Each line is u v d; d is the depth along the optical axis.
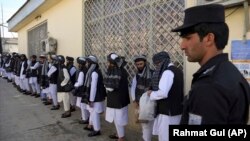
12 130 6.01
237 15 3.36
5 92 11.88
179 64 4.41
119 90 4.68
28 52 16.25
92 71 5.48
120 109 4.72
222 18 1.34
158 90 3.55
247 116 1.30
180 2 4.34
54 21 10.45
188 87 4.19
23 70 11.02
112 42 6.34
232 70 1.30
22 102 9.41
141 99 3.89
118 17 6.07
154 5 4.94
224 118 1.18
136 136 5.28
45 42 10.44
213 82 1.23
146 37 5.18
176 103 3.55
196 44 1.36
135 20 5.48
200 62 1.41
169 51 4.62
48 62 9.02
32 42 15.23
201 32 1.33
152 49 5.00
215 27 1.31
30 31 15.65
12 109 8.25
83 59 6.19
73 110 7.75
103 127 6.07
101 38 6.80
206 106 1.20
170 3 4.55
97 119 5.46
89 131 5.80
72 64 7.29
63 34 9.43
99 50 6.92
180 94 3.59
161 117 3.66
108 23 6.48
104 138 5.32
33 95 10.74
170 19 4.57
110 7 6.39
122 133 4.87
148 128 4.28
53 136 5.52
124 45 5.84
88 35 7.49
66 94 7.04
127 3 5.73
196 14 1.36
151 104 3.78
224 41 1.34
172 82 3.52
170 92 3.54
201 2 3.70
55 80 7.96
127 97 4.84
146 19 5.17
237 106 1.21
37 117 7.16
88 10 7.47
